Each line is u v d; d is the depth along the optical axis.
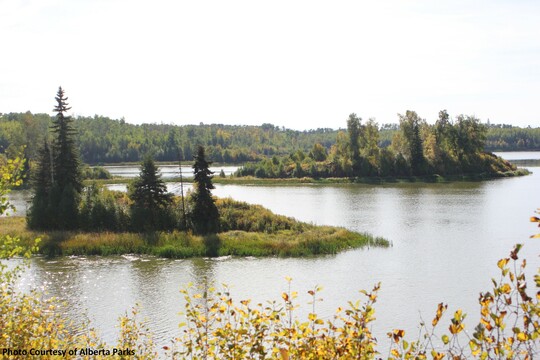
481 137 130.75
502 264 5.71
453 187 100.94
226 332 7.33
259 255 43.16
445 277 34.53
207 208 53.22
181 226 52.84
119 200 62.44
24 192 101.75
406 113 125.69
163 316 26.53
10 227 53.84
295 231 51.59
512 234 49.56
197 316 8.02
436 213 65.50
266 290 32.00
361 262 39.72
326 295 30.56
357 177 121.69
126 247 44.97
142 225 52.56
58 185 59.44
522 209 67.06
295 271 37.25
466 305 28.30
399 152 126.38
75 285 33.34
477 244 45.31
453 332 5.77
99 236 47.59
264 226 52.81
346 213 68.00
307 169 128.25
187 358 13.30
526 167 159.50
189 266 39.44
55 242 45.34
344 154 128.12
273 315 7.49
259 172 132.38
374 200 82.50
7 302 10.22
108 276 36.03
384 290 31.66
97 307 28.22
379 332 24.08
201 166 53.31
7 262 39.66
